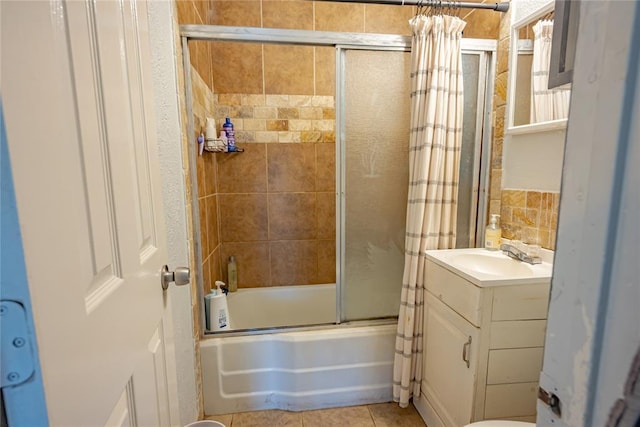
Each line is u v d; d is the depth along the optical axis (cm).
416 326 153
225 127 204
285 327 165
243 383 158
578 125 31
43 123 37
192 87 152
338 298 167
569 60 73
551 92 130
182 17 140
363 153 159
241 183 229
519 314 111
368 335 162
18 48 33
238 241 235
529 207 141
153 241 78
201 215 168
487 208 166
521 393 115
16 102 33
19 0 33
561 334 34
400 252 169
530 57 140
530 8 137
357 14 216
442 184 150
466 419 118
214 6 207
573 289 32
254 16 211
